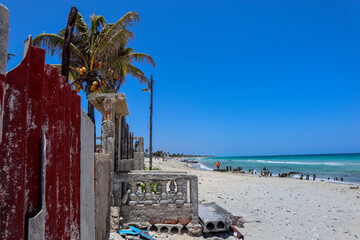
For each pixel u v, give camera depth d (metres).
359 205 12.61
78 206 2.87
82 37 14.70
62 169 2.18
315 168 54.25
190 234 6.39
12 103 1.50
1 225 1.39
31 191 1.65
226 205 11.02
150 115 21.25
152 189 8.88
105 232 5.41
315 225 8.67
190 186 6.64
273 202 12.47
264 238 7.02
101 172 4.96
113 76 16.53
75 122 2.70
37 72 1.76
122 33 14.09
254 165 71.94
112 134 6.34
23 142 1.53
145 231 6.06
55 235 1.95
